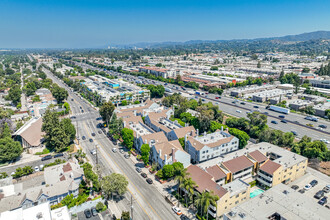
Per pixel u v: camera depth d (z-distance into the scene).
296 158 119.00
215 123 169.12
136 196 103.69
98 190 107.38
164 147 123.69
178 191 102.31
